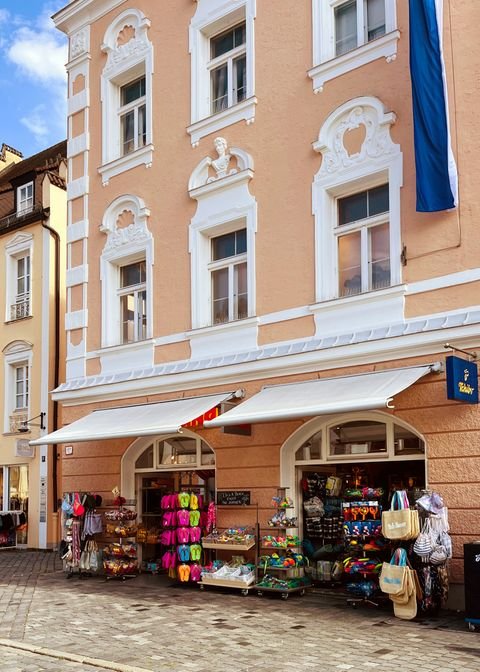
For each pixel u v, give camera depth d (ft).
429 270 37.35
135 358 52.01
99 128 57.47
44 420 74.23
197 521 45.68
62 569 55.98
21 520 74.18
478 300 35.50
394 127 39.50
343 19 43.75
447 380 32.68
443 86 35.60
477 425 34.45
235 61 49.47
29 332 77.97
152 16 54.49
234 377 44.83
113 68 56.90
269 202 44.93
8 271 81.35
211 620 34.40
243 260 47.14
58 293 77.25
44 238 77.87
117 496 50.75
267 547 40.96
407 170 38.68
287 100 44.86
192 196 49.29
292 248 43.42
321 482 43.29
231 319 47.34
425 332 36.19
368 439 39.70
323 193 42.27
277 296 43.78
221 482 45.09
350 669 25.52
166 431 40.70
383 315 38.81
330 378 39.83
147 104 53.78
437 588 33.50
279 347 42.73
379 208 40.91
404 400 37.09
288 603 38.01
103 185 56.39
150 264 51.85
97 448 53.93
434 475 35.58
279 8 46.06
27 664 27.73
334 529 41.68
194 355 48.06
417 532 33.24
